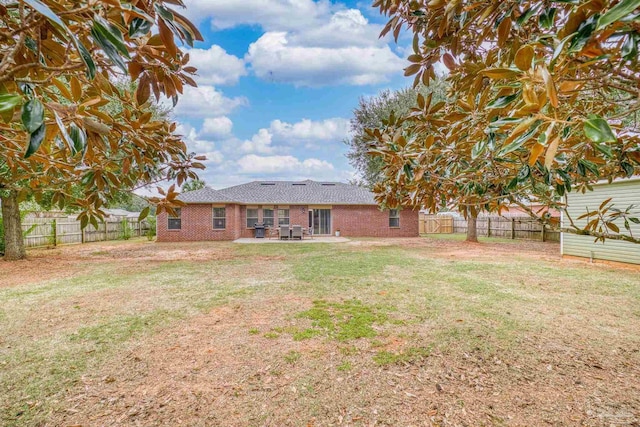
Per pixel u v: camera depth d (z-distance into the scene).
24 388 2.67
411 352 3.27
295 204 19.06
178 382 2.76
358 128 15.76
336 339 3.60
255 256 10.71
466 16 1.35
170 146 1.81
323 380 2.78
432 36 1.77
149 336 3.72
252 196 19.66
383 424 2.23
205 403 2.47
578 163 1.51
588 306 4.79
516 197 2.09
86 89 1.22
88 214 1.75
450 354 3.22
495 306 4.79
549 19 0.99
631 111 1.15
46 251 12.52
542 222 1.74
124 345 3.48
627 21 0.68
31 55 0.92
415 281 6.53
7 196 9.23
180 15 0.81
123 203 8.17
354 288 5.95
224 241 16.80
